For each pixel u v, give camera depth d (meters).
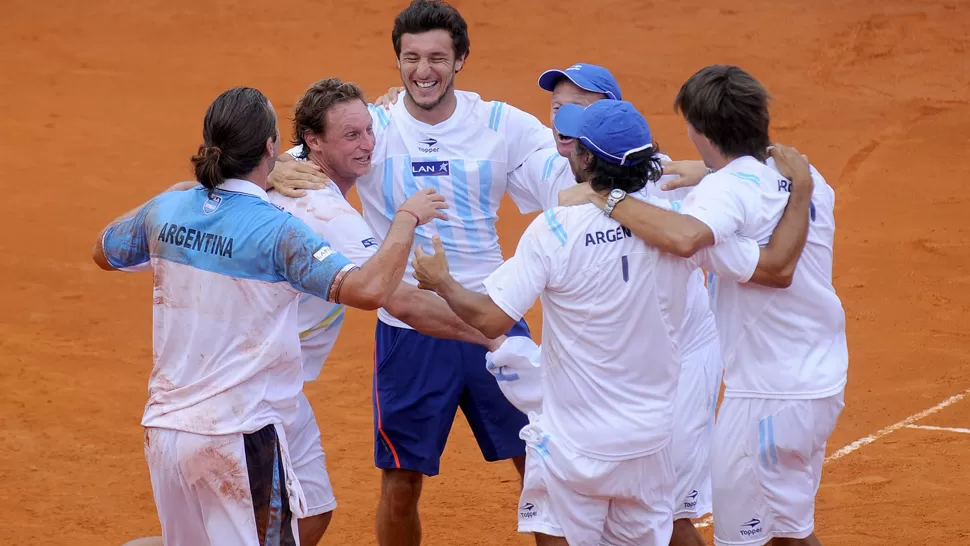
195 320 17.02
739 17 94.19
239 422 16.92
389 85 82.19
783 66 84.44
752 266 18.06
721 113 18.64
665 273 17.48
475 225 23.45
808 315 19.23
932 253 52.34
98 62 85.12
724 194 17.92
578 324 17.52
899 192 61.38
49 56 85.88
